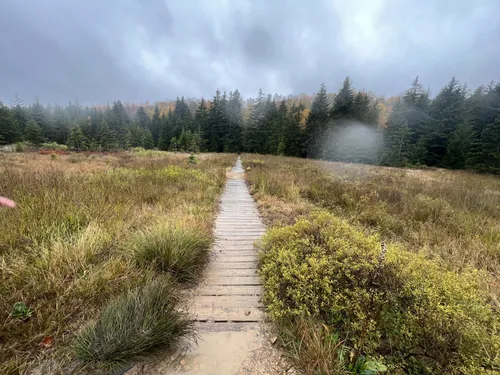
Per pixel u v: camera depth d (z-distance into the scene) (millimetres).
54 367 1442
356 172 11883
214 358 1665
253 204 6582
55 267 2154
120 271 2322
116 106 60094
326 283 1954
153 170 9969
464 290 1795
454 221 4590
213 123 45656
